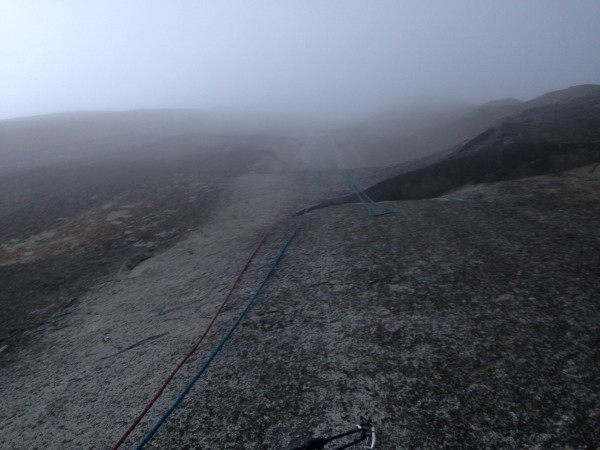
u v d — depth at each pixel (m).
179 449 2.68
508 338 3.26
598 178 6.71
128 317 4.75
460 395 2.76
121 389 3.41
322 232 6.54
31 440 3.02
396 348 3.34
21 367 4.09
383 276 4.61
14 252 8.00
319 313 4.07
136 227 8.71
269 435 2.68
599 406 2.51
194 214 9.26
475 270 4.44
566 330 3.24
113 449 2.76
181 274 5.83
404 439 2.49
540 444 2.32
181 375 3.43
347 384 3.02
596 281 3.85
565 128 9.97
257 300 4.56
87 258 7.18
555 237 4.93
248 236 7.08
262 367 3.37
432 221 6.20
